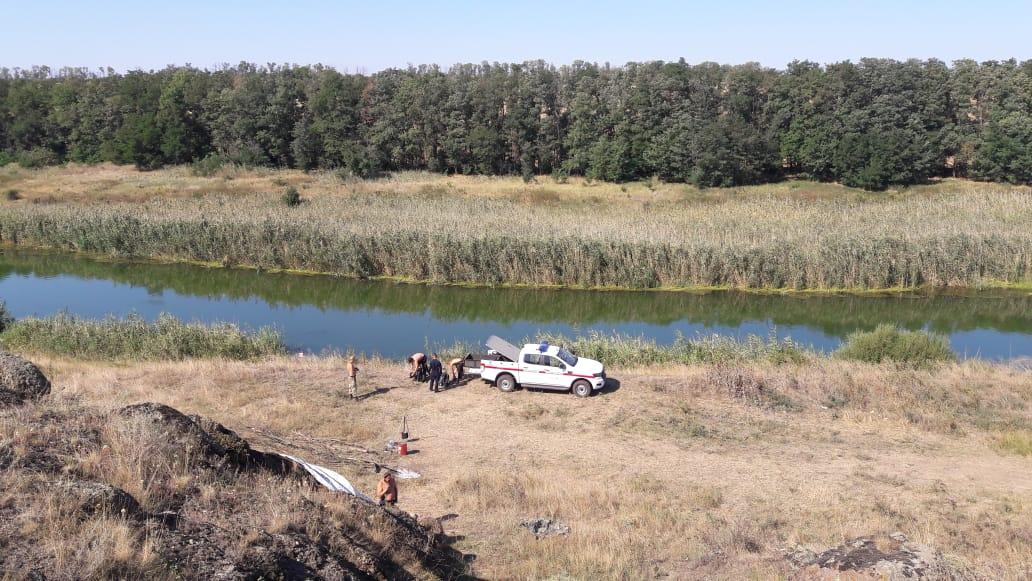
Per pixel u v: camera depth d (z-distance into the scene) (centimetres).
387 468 1966
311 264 5484
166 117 9469
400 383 2708
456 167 9438
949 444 2170
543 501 1747
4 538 898
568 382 2562
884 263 4847
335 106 9281
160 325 3484
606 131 8775
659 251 5016
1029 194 7069
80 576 845
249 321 4259
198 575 909
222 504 1162
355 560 1138
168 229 5894
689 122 8394
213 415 2277
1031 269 4931
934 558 1284
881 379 2648
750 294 4828
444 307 4584
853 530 1553
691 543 1492
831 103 8544
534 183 8531
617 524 1611
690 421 2339
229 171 8900
